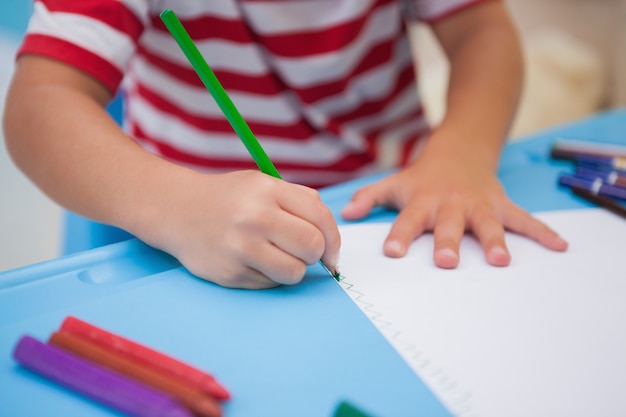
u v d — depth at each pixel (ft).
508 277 1.30
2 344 1.03
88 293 1.21
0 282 1.24
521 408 0.92
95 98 1.75
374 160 2.68
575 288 1.26
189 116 2.53
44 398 0.91
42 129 1.52
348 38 2.44
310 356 1.02
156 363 0.92
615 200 1.69
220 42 2.33
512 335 1.09
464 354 1.04
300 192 1.26
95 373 0.89
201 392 0.87
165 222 1.29
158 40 2.33
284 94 2.51
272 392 0.93
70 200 1.42
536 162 2.02
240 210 1.20
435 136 1.91
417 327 1.11
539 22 6.63
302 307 1.16
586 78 5.42
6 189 3.71
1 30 3.70
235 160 2.61
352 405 0.89
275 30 2.35
